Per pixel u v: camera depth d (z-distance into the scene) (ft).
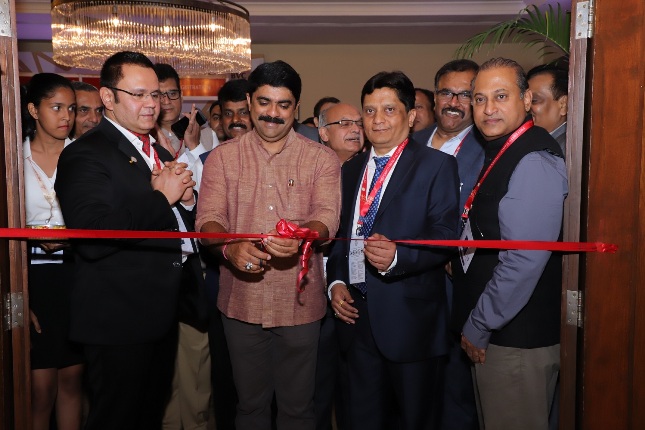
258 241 7.95
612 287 6.98
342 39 26.27
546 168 7.20
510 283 7.18
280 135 8.30
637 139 6.82
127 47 11.95
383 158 8.69
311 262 8.39
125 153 8.09
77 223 7.48
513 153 7.52
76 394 10.07
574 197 7.13
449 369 9.47
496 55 26.89
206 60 12.87
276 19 22.82
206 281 10.03
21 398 7.08
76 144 7.95
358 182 8.93
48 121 9.62
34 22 22.68
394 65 27.45
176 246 8.21
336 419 10.68
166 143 11.02
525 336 7.47
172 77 12.23
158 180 8.02
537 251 7.07
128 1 11.12
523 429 7.60
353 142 11.24
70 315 7.95
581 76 7.02
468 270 7.97
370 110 8.54
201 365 10.72
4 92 6.87
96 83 25.72
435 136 10.93
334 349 9.70
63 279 9.64
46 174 9.76
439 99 10.44
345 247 8.87
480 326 7.48
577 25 7.00
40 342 9.43
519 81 7.66
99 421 8.05
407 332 8.32
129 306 7.89
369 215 8.57
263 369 8.66
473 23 23.45
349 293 8.72
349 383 8.95
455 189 8.38
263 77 8.13
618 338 7.01
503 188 7.46
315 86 27.58
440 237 8.03
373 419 8.85
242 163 8.43
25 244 7.09
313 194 8.41
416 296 8.39
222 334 10.08
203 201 8.38
